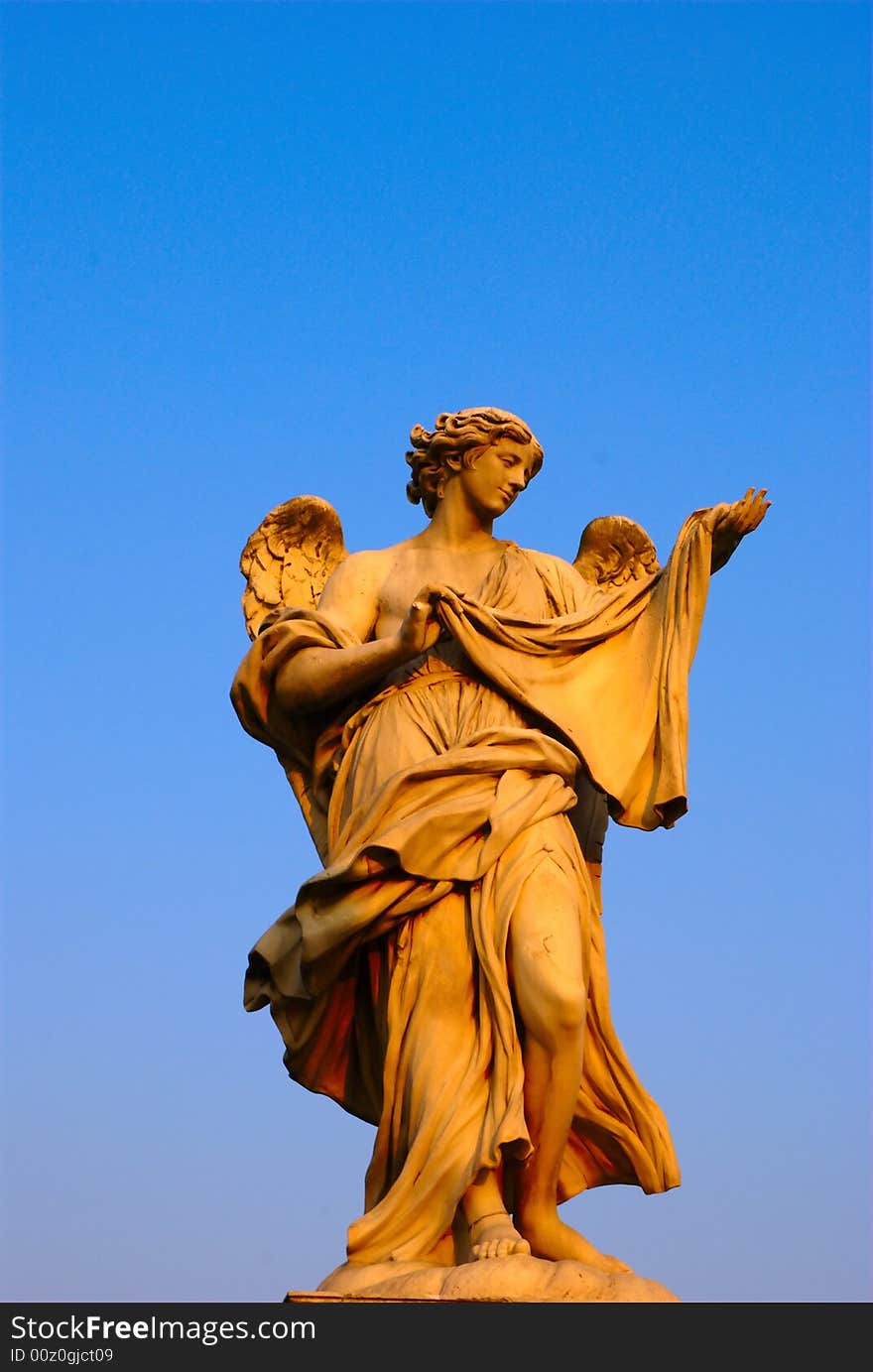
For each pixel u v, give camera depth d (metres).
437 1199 9.06
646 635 10.02
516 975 9.24
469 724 9.75
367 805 9.55
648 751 9.88
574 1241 9.20
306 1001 9.65
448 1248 9.09
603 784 9.76
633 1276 8.88
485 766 9.55
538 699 9.80
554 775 9.67
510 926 9.33
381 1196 9.33
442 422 10.31
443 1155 9.09
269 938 9.74
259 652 10.02
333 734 10.00
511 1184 9.31
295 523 10.73
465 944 9.38
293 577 10.72
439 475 10.34
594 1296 8.70
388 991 9.46
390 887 9.39
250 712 10.09
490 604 10.04
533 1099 9.21
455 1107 9.16
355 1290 8.85
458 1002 9.36
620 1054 9.55
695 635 9.97
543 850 9.47
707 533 9.97
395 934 9.46
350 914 9.38
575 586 10.36
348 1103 9.81
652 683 9.91
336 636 9.98
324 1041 9.73
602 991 9.58
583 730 9.80
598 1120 9.49
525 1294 8.66
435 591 9.74
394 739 9.71
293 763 10.19
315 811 10.04
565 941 9.28
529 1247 8.99
